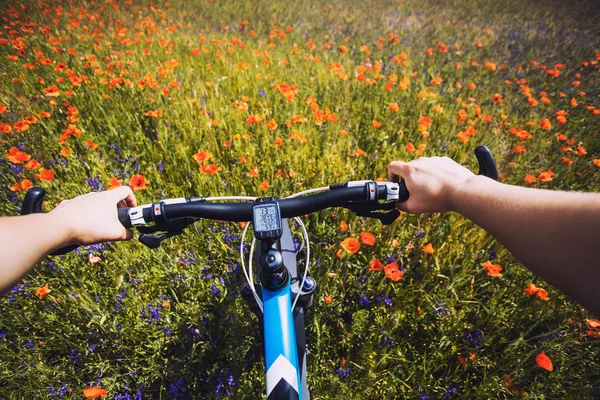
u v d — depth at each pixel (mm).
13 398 1674
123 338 1901
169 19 6809
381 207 1032
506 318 1959
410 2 9180
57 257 2045
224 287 2066
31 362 1781
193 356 1861
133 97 3783
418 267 2256
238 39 5473
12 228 705
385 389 1776
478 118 3615
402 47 6039
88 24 6387
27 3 7047
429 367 1771
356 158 2938
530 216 633
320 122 2967
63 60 4715
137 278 2125
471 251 2256
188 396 1800
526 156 3232
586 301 539
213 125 3211
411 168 942
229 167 2953
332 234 2326
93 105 3611
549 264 588
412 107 3842
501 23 7574
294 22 7496
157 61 4816
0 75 4230
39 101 3750
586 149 3441
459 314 1928
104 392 1478
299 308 1413
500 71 5250
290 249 1467
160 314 1947
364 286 2100
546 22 7426
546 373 1790
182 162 2889
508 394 1766
